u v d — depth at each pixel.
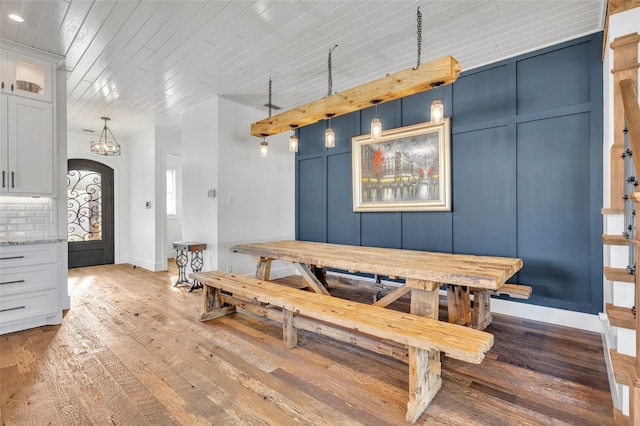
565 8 2.48
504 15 2.57
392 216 4.23
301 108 3.12
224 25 2.69
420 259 2.53
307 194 5.32
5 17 2.58
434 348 1.61
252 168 4.83
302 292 2.66
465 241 3.63
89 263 6.39
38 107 3.20
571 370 2.17
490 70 3.44
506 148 3.35
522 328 2.94
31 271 2.95
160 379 2.05
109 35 2.85
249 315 3.31
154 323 3.08
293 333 2.54
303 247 3.42
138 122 5.65
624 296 1.86
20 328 2.89
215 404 1.79
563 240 3.04
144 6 2.44
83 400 1.83
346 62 3.39
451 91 3.70
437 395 1.89
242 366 2.23
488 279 1.83
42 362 2.28
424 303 2.14
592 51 2.87
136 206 6.58
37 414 1.70
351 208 4.70
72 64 3.43
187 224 4.91
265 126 3.50
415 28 2.75
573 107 2.96
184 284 4.71
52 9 2.46
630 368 1.19
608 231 2.26
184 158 5.00
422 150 3.90
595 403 1.80
